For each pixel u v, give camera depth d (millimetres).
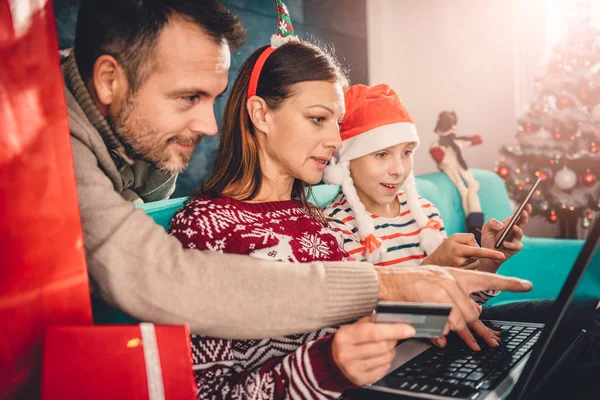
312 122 926
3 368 494
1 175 489
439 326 582
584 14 3285
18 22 504
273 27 3113
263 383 660
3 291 490
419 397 642
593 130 3064
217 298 582
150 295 576
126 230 595
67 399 490
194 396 514
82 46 792
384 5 4426
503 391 667
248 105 940
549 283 1907
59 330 491
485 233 1163
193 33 789
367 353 583
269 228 898
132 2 764
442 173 2373
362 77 4109
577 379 765
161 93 799
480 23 4094
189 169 2703
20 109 501
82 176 626
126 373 499
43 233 512
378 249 1278
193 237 833
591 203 3100
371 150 1287
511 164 3223
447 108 4301
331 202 1465
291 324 601
